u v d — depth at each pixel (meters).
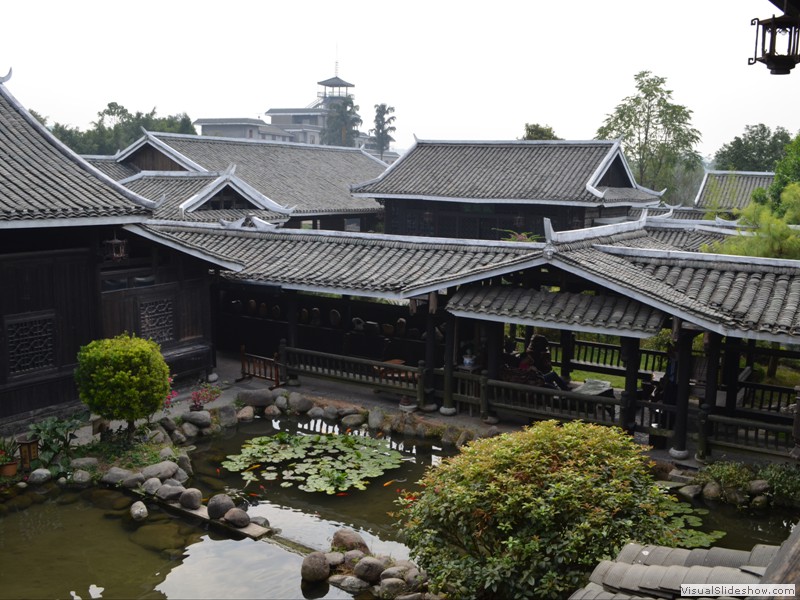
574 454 7.64
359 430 14.09
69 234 13.20
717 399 13.55
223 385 15.89
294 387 16.11
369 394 15.59
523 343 17.44
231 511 9.94
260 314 18.00
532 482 7.34
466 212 29.98
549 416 12.82
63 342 13.12
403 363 15.70
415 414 14.25
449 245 14.93
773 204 25.30
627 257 13.34
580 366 15.99
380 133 75.75
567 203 27.02
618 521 6.95
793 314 10.88
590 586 5.17
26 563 8.97
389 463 12.31
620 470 7.57
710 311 11.02
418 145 33.81
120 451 11.91
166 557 9.18
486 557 7.31
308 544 9.66
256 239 17.70
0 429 12.20
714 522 10.30
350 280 14.58
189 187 25.86
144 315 14.72
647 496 7.48
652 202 30.73
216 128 70.94
